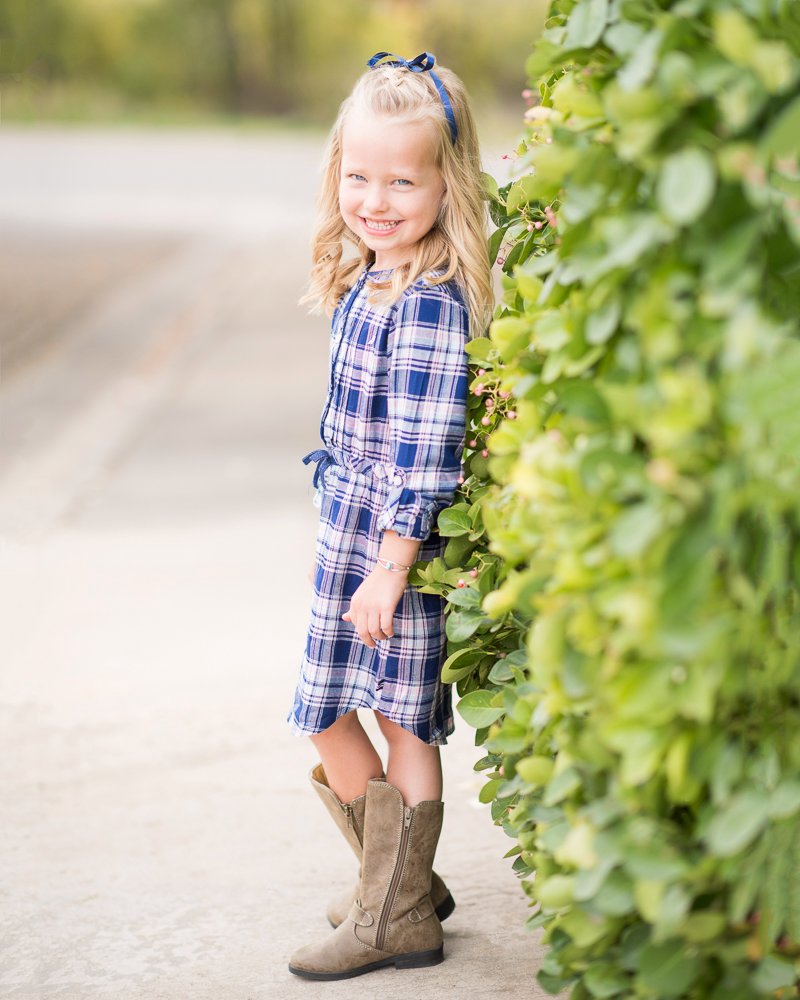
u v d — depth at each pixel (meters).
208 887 3.80
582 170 2.08
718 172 1.91
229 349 13.65
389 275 3.27
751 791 2.02
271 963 3.38
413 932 3.30
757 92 1.87
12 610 6.35
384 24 51.47
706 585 1.88
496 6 48.44
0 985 3.30
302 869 3.90
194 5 52.41
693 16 2.00
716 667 1.92
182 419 10.55
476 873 3.85
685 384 1.88
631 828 2.07
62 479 8.77
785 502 1.92
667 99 1.91
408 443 3.11
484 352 3.02
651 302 1.93
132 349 13.62
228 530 7.60
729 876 2.06
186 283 18.05
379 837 3.28
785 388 1.89
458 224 3.27
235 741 4.84
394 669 3.22
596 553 1.95
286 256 20.58
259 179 32.75
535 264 2.53
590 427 2.01
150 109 52.28
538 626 2.06
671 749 2.01
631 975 2.27
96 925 3.59
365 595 3.13
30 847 4.05
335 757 3.41
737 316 1.89
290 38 52.97
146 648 5.80
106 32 51.84
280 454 9.38
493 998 3.16
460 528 3.05
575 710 2.20
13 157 36.88
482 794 3.05
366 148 3.18
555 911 2.52
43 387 11.75
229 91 53.53
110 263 19.80
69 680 5.45
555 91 2.38
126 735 4.89
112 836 4.12
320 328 14.78
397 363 3.14
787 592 2.09
